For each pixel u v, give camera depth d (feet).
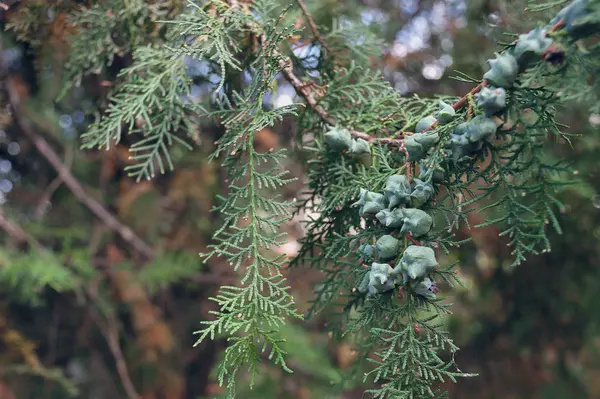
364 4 3.52
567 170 1.40
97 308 3.25
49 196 3.04
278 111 1.50
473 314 3.67
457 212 1.44
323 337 3.59
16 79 2.81
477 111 1.38
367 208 1.44
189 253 3.35
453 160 1.41
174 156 2.41
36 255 2.83
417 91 3.40
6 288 2.96
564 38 1.31
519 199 2.47
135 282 3.15
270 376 3.28
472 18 2.94
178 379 3.47
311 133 1.79
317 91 1.72
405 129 1.60
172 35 1.79
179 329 3.60
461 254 3.24
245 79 1.89
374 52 1.98
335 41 1.90
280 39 1.53
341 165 1.66
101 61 1.92
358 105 1.75
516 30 2.65
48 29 2.01
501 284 3.40
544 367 3.57
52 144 3.18
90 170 3.29
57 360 3.49
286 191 3.18
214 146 2.71
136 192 3.16
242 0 1.72
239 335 3.25
